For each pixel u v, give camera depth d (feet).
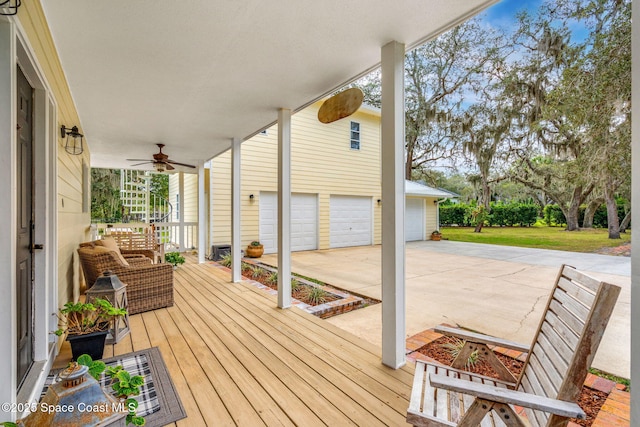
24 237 6.38
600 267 23.47
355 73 9.34
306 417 5.82
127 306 10.42
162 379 7.11
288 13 6.54
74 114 11.62
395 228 7.70
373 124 36.32
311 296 13.94
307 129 31.17
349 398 6.41
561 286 4.94
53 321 7.92
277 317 11.37
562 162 38.81
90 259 11.15
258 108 12.21
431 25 6.99
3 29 4.75
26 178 6.59
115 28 7.03
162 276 12.38
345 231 34.17
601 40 25.31
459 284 17.51
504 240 43.55
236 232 17.07
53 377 7.12
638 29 3.29
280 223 12.42
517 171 44.93
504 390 3.75
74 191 12.35
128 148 19.19
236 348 8.75
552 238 42.75
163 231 34.96
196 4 6.24
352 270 21.44
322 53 8.18
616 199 42.37
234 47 7.86
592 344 3.71
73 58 8.33
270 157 29.32
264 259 25.95
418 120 47.65
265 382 7.00
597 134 25.72
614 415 6.09
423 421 4.20
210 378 7.16
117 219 41.83
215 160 26.81
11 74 4.81
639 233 3.24
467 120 39.22
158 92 10.61
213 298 13.88
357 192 34.88
